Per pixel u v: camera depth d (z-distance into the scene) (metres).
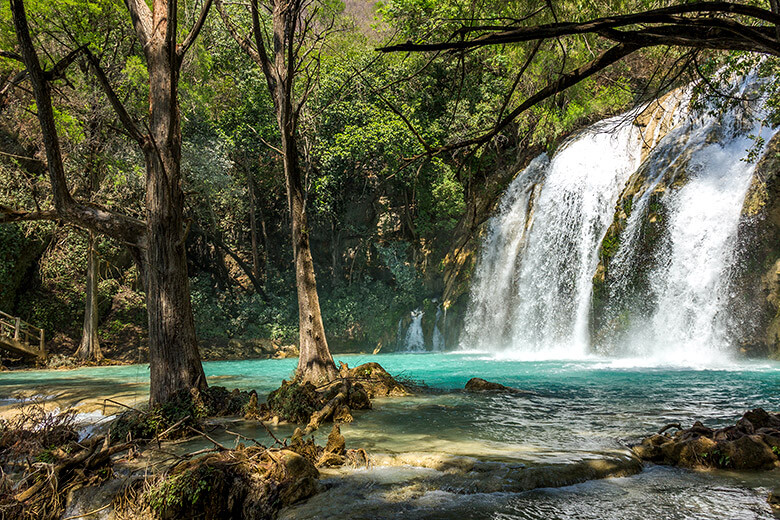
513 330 27.41
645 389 12.70
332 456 6.18
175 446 7.61
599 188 25.33
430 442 7.18
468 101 25.91
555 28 2.96
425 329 31.61
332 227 33.50
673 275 20.95
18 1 7.33
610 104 19.31
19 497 5.88
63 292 28.30
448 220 32.81
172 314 9.38
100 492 5.93
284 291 34.44
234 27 13.48
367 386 12.41
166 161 9.50
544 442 7.07
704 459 5.93
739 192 19.69
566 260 25.69
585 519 4.36
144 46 9.81
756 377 14.55
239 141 29.97
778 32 2.94
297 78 21.98
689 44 3.13
